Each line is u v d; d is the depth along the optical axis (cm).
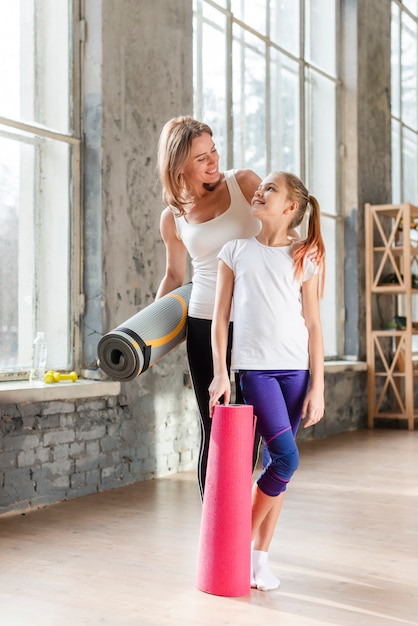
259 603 236
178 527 336
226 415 238
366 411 720
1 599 241
